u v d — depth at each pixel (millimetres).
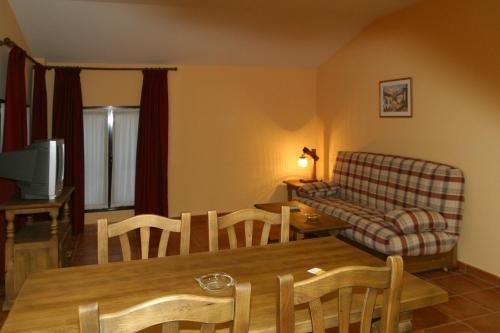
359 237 3789
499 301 3131
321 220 3660
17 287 2969
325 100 5973
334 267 1864
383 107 4711
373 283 1265
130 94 5301
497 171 3400
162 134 5305
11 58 3414
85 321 928
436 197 3713
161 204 5387
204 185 5746
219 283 1664
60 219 4207
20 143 3600
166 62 5375
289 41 5152
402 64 4398
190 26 4531
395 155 4508
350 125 5387
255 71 5879
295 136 6164
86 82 5141
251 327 1323
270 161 6059
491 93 3422
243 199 5961
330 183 5184
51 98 4984
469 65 3611
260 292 1593
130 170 5441
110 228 1979
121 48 4863
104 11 4086
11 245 2957
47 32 4379
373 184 4523
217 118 5734
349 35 5141
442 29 3875
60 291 1580
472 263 3662
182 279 1713
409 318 1640
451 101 3807
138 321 982
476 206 3600
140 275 1750
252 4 4059
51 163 3195
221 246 4543
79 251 4352
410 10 4246
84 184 5121
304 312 1439
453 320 2842
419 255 3539
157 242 4684
